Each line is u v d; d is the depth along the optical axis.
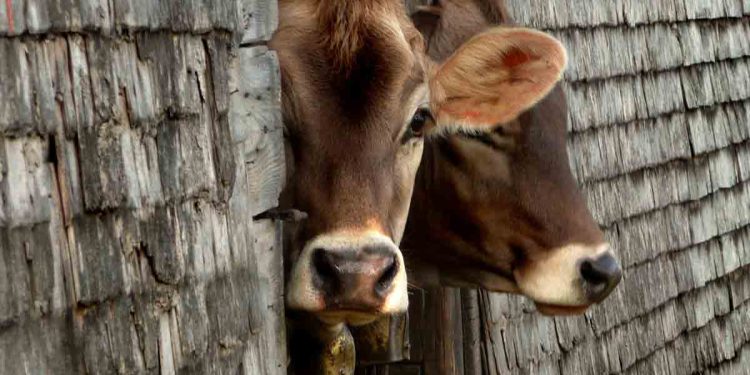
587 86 9.02
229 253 4.16
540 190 6.43
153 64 3.75
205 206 4.02
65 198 3.35
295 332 5.40
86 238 3.43
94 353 3.43
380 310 4.61
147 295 3.68
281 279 4.65
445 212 6.57
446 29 6.53
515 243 6.50
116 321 3.53
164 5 3.81
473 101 6.14
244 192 4.32
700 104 11.00
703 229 10.88
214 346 4.03
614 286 6.50
